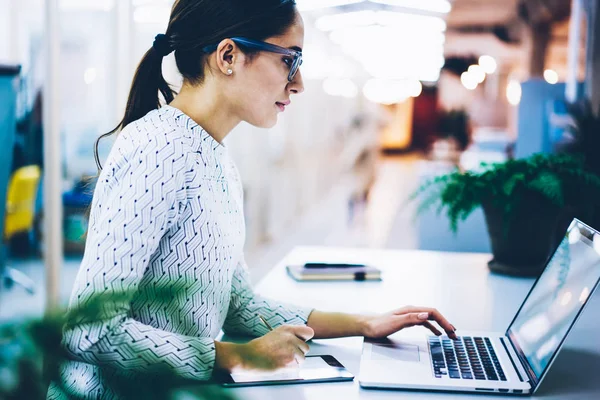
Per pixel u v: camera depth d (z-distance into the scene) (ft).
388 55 55.06
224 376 3.79
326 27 40.98
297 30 4.03
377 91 56.39
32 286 14.34
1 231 9.62
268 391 3.67
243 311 4.82
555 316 3.91
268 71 3.96
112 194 3.51
